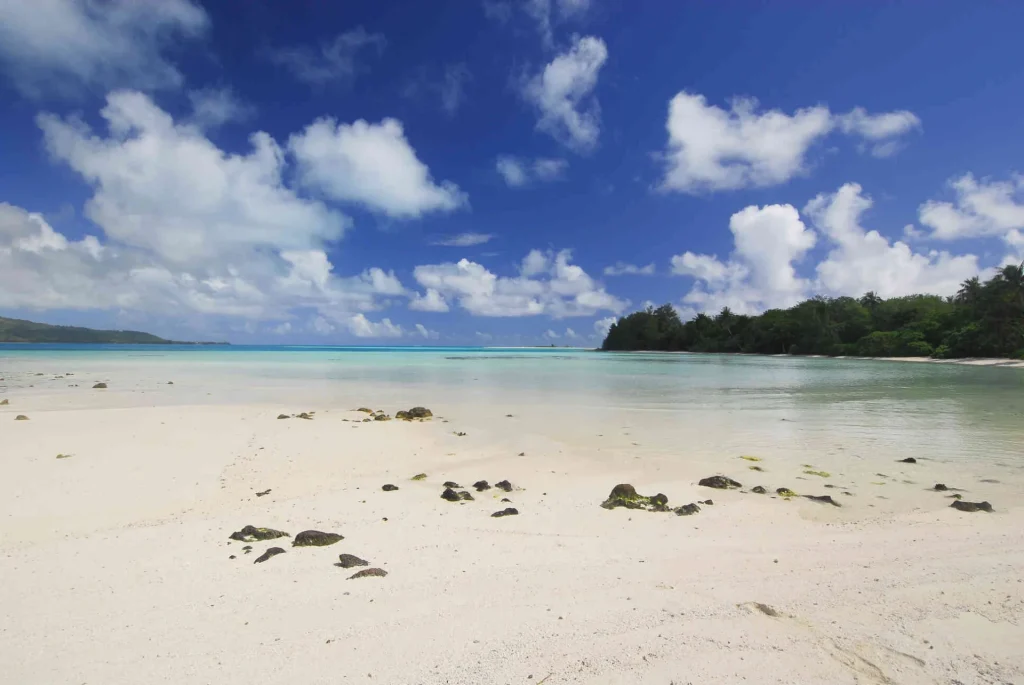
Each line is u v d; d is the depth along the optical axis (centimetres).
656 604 534
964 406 2455
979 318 7488
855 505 988
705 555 694
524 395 2897
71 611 536
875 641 458
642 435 1705
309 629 487
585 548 728
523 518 882
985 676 405
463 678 403
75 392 2767
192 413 1989
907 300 10700
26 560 687
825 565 651
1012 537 766
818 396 2894
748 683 394
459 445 1547
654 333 16525
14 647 462
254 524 845
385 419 1989
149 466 1220
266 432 1652
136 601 559
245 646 457
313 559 682
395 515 897
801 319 11544
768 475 1219
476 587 585
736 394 2997
